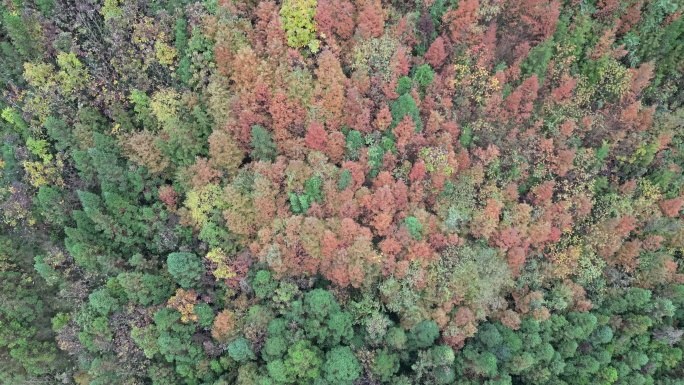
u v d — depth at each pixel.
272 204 42.75
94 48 46.22
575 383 43.00
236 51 44.72
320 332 40.66
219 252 42.66
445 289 41.88
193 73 46.19
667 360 44.94
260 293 42.12
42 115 47.19
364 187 42.44
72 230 45.25
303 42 45.78
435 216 43.72
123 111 47.00
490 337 41.22
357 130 44.44
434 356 40.25
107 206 45.38
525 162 46.56
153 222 45.47
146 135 45.25
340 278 41.91
